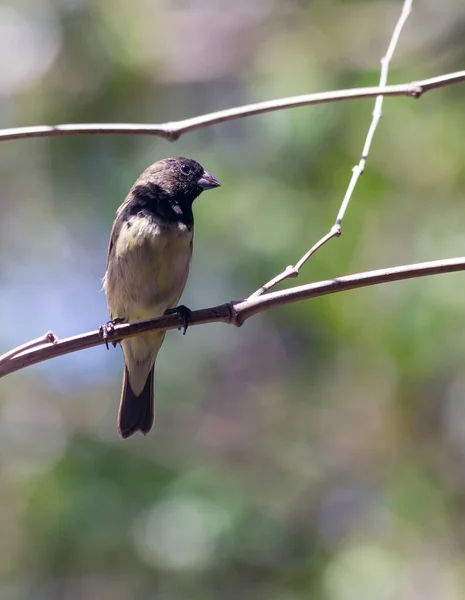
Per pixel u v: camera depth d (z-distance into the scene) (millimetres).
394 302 11875
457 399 12727
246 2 14891
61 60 13609
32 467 13211
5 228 15266
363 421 13633
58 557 12078
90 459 12641
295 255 12109
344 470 13719
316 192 12344
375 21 13953
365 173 12234
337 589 12359
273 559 12531
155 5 14430
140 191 9023
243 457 14242
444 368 11930
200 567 12094
